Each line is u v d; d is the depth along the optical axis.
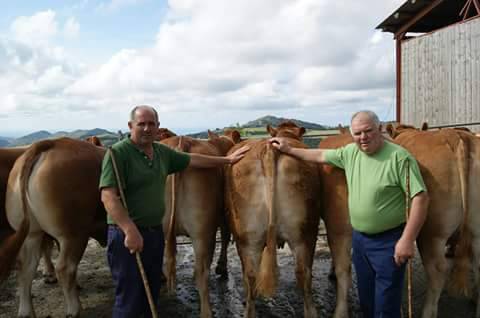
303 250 4.57
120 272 3.85
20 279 5.14
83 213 4.78
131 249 3.63
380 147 3.86
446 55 14.03
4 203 5.27
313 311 4.64
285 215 4.43
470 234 4.30
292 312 5.54
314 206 4.60
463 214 4.17
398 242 3.64
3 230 5.31
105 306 5.94
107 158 3.73
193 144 5.14
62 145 4.79
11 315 5.65
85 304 6.02
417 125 15.44
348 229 4.59
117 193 3.74
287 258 7.87
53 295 6.37
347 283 4.62
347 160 4.09
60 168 4.60
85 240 4.90
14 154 5.52
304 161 4.50
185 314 5.63
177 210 4.77
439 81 14.34
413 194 3.61
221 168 5.03
